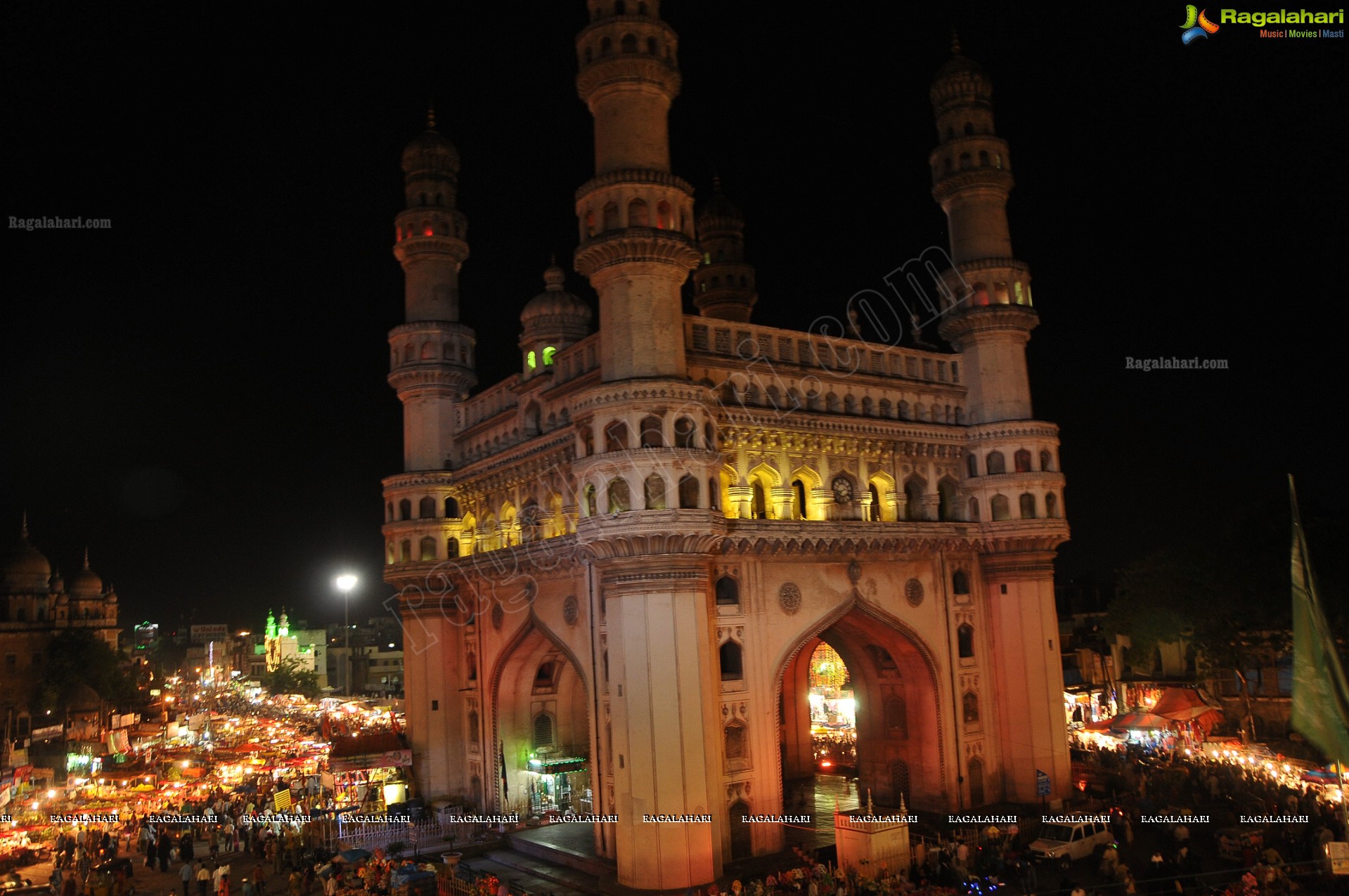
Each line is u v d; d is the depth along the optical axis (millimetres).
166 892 27656
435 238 39594
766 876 25516
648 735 25109
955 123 35625
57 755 48375
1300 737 38156
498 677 35344
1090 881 24141
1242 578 36688
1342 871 12297
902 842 24891
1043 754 32250
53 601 79500
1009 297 34562
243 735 61469
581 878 27344
